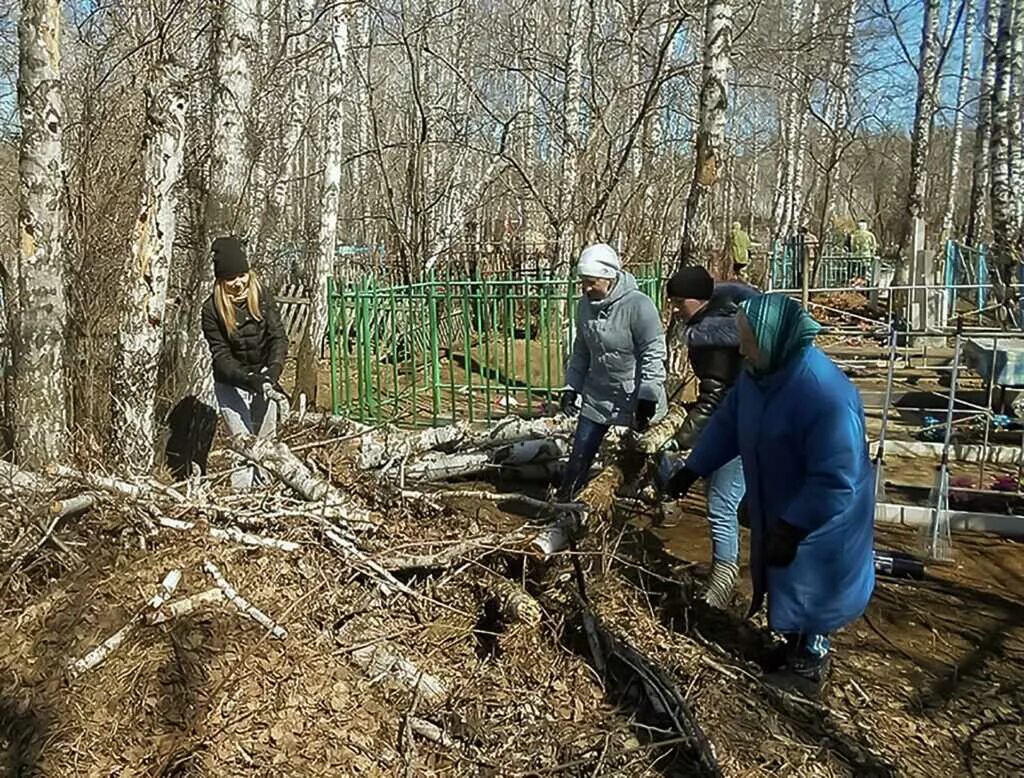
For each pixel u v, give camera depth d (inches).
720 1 277.1
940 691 152.6
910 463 293.9
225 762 123.3
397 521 193.3
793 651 150.9
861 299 727.1
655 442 196.1
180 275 330.0
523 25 768.9
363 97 856.3
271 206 562.3
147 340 197.6
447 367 431.2
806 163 1349.7
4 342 227.8
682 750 128.1
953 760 134.3
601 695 140.9
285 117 556.1
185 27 235.6
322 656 141.1
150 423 201.0
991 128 538.6
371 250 747.4
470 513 225.1
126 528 163.6
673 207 686.5
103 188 255.8
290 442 270.5
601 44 593.6
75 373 232.4
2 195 341.4
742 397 147.8
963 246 669.9
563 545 172.2
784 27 885.2
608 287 204.1
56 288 197.6
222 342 209.5
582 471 217.2
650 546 214.2
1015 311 446.9
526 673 144.7
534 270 565.3
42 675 136.8
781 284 761.6
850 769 129.4
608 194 475.8
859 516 139.8
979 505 245.6
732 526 173.3
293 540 165.8
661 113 697.0
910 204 708.7
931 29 708.0
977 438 315.3
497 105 900.6
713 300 179.8
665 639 159.0
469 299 359.9
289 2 545.6
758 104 1195.3
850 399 138.3
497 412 359.9
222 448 256.5
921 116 705.0
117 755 125.6
